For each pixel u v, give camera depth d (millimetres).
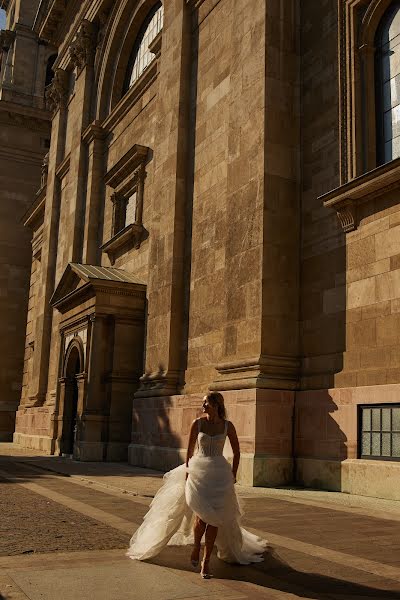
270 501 10727
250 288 14539
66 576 5422
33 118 46438
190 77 20594
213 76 19000
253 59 15766
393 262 12023
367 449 11938
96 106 30125
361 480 11688
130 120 25969
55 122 36062
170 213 19703
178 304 18953
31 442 31500
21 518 8727
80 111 30828
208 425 6191
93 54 31266
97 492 12156
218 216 17531
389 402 11422
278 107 15172
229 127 16422
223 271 16891
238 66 16484
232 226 15633
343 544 6977
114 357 21047
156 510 6316
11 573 5508
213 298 17297
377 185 12273
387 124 13312
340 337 13141
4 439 41969
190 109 20281
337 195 13141
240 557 6027
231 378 14586
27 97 48125
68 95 34938
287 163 14992
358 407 12234
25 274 45156
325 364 13422
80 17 32875
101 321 21297
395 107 13172
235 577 5574
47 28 36625
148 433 18797
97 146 29062
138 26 27875
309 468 13062
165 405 17984
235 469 6184
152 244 20828
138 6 27156
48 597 4758
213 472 5934
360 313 12672
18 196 45781
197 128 19609
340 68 13969
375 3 13602
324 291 13789
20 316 44500
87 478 14594
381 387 11664
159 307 19688
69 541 7051
